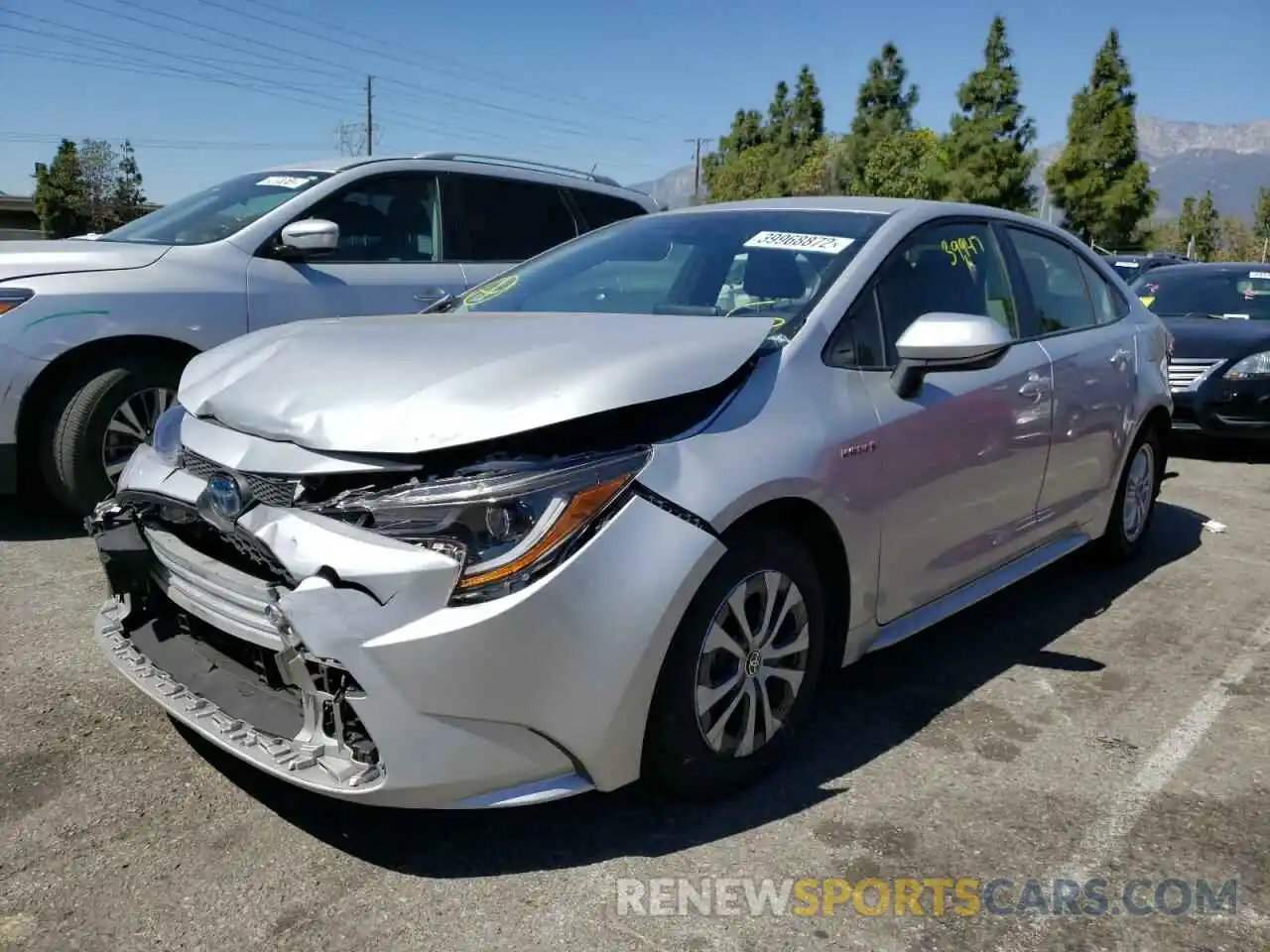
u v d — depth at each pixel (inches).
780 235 142.0
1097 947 92.1
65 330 193.5
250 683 106.0
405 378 102.2
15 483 195.8
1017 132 1550.2
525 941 91.0
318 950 89.4
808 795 115.0
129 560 114.8
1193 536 227.3
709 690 105.5
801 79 2406.5
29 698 133.3
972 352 117.0
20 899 95.0
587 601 93.4
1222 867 104.3
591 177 284.4
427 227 245.0
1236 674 152.3
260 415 104.2
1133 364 186.7
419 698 89.7
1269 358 308.5
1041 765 123.6
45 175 2030.0
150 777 115.7
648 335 110.4
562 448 95.7
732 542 104.5
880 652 157.8
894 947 91.5
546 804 112.3
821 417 114.7
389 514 92.4
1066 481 166.4
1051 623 172.1
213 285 209.0
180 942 90.1
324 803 111.7
